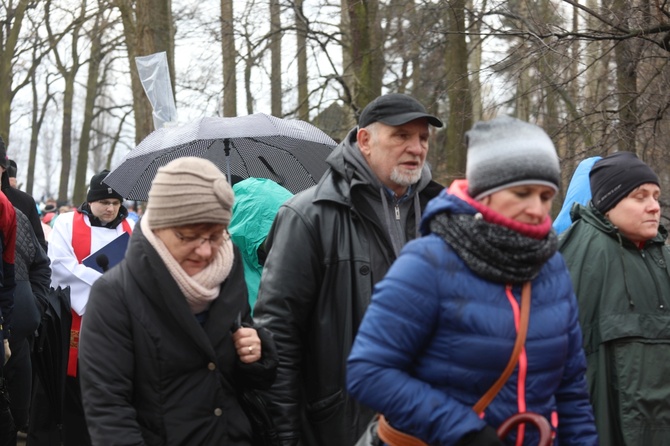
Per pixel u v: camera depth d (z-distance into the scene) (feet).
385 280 9.53
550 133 34.32
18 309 21.70
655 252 14.75
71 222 24.71
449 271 9.37
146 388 11.46
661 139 32.78
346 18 57.93
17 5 90.27
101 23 87.66
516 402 9.40
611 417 14.24
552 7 33.83
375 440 10.11
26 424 22.52
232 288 11.89
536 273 9.45
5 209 19.10
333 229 13.74
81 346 11.54
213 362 11.60
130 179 23.09
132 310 11.41
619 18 31.09
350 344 13.60
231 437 11.79
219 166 23.53
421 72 58.39
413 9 49.03
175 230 11.23
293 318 13.58
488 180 9.31
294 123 23.21
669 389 14.01
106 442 11.16
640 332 14.11
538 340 9.45
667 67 32.01
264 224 18.47
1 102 92.02
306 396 13.89
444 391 9.41
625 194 14.34
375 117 13.82
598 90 33.83
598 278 14.42
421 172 14.37
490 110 34.78
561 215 17.51
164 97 30.22
